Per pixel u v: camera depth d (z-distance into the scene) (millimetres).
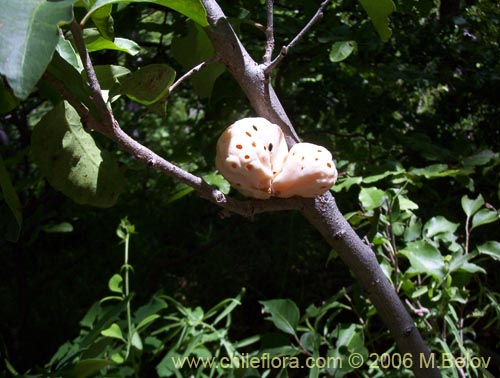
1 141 621
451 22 532
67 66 202
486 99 564
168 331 503
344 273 646
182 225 759
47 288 684
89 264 719
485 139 582
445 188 508
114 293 663
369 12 247
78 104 187
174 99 800
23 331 632
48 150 215
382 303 272
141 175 745
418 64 534
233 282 684
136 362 444
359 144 597
